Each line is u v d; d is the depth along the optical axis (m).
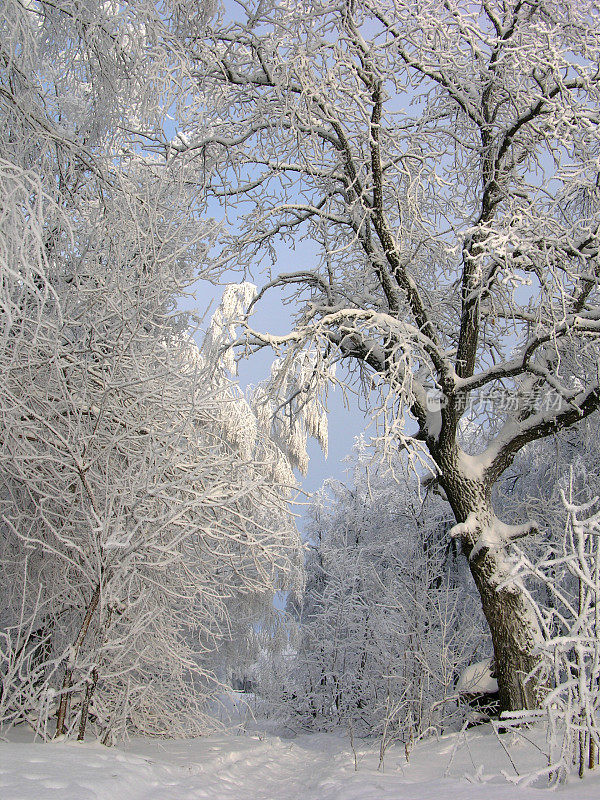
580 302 9.06
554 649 3.74
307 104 8.75
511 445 9.58
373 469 18.88
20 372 5.93
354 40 8.55
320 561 20.30
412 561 13.21
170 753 6.56
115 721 5.32
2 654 4.77
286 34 8.48
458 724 9.11
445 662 9.57
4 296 3.54
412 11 8.71
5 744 4.13
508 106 10.33
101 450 5.80
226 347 9.65
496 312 10.20
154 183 7.61
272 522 8.21
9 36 5.08
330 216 10.50
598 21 8.69
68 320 5.67
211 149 10.07
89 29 5.91
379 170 9.44
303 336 9.01
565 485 13.18
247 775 6.25
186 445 6.88
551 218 8.32
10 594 6.29
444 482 9.74
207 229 7.08
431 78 10.27
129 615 6.11
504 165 10.16
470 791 3.63
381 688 12.00
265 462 6.57
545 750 5.57
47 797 2.85
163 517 5.11
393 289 10.38
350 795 4.41
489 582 8.64
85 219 7.16
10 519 6.00
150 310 6.23
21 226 3.55
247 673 17.94
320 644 14.67
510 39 8.43
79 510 5.33
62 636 6.60
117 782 3.50
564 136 8.57
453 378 9.36
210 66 8.74
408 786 4.48
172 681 7.27
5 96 5.65
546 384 10.34
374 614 13.34
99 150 7.11
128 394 6.08
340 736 12.65
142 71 6.29
